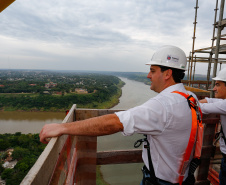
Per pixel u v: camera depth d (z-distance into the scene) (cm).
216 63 537
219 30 534
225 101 177
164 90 121
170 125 104
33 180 67
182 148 110
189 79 809
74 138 197
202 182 246
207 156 243
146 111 101
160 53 126
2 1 137
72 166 170
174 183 117
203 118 230
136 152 230
